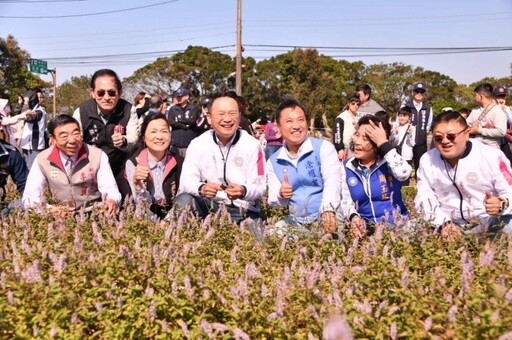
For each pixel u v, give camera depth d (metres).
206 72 62.62
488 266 3.72
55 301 3.38
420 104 12.05
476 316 3.09
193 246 4.48
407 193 10.10
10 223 5.36
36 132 12.12
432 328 3.15
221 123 6.02
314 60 61.97
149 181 6.50
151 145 6.38
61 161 5.98
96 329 3.65
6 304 3.46
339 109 66.38
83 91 65.62
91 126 6.95
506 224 5.28
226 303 3.53
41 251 4.24
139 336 3.47
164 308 3.49
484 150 5.46
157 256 4.05
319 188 6.00
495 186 5.43
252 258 4.63
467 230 5.41
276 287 3.70
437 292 3.55
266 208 6.90
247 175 6.20
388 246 4.42
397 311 3.32
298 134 5.90
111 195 6.09
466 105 73.44
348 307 3.21
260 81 62.34
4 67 56.25
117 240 4.45
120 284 3.85
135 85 61.44
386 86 74.38
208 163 6.21
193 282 3.71
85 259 4.08
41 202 5.45
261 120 15.59
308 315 3.29
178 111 12.20
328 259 4.53
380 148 5.71
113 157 7.04
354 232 5.29
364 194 5.91
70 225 5.15
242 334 3.05
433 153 5.75
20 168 6.49
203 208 6.22
